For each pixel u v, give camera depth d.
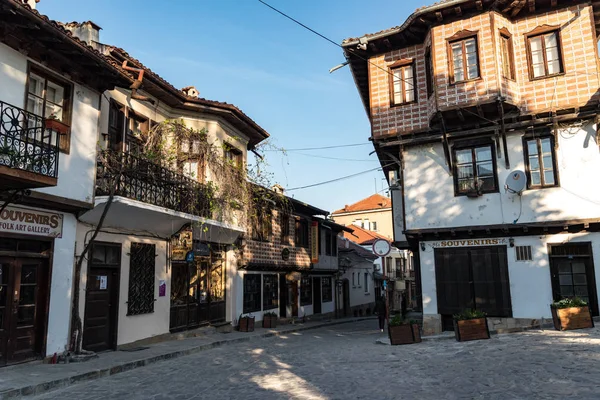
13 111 8.80
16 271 9.23
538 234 13.55
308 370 8.96
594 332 10.76
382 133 15.44
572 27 13.48
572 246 13.27
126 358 10.32
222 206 14.98
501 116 13.38
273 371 9.03
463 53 13.73
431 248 14.70
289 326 21.22
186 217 13.18
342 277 32.84
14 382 7.65
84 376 8.52
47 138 9.80
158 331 13.46
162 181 12.41
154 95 14.34
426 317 14.41
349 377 8.02
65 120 10.30
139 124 14.01
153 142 12.98
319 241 28.22
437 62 13.98
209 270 16.83
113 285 11.90
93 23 12.50
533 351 8.95
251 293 20.19
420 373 7.95
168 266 14.05
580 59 13.28
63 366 9.19
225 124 16.95
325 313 28.77
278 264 22.20
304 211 25.48
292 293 24.58
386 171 20.06
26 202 9.20
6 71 8.93
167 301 13.96
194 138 14.19
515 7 13.57
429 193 14.76
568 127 13.40
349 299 33.94
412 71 15.45
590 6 13.38
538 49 13.84
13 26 8.83
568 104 13.21
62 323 10.06
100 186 11.09
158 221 12.84
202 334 15.52
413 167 15.10
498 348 9.74
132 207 11.28
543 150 13.66
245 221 17.75
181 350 11.78
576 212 13.04
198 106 15.52
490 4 13.48
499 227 13.70
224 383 8.02
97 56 10.20
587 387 6.17
